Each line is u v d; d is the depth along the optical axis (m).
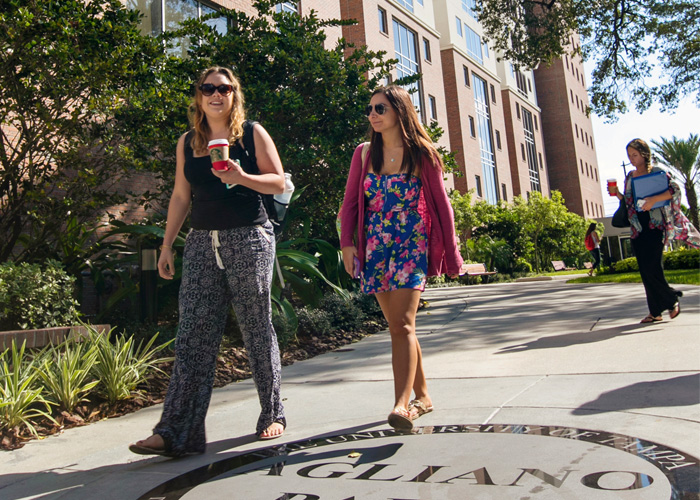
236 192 2.74
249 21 9.70
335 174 9.35
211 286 2.78
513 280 24.33
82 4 6.21
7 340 4.14
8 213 6.54
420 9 30.50
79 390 3.68
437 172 2.82
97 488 2.30
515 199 33.72
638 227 5.35
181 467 2.48
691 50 18.91
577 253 38.41
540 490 1.82
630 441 2.23
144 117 6.97
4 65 5.79
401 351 2.65
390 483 2.00
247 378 4.76
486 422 2.69
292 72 9.34
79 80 6.03
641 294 8.54
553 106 53.12
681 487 1.75
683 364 3.51
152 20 11.03
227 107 2.78
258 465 2.38
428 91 29.92
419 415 2.90
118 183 9.19
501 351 4.66
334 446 2.54
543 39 19.58
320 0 17.02
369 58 10.18
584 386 3.22
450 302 10.41
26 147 6.30
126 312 7.02
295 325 6.07
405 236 2.77
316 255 7.65
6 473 2.59
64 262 6.82
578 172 52.25
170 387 2.70
